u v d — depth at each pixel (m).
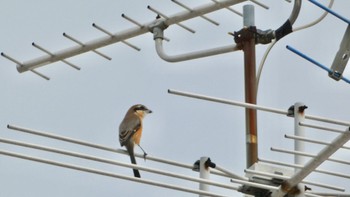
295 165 13.02
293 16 15.48
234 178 13.04
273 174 12.89
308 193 13.45
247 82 15.20
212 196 12.52
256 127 14.77
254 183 12.74
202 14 16.16
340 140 11.92
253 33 15.38
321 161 12.31
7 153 12.23
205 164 13.06
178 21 16.33
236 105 13.59
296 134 13.66
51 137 13.34
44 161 12.27
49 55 16.56
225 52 15.59
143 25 16.44
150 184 12.39
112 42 16.56
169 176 12.62
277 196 12.89
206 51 15.75
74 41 16.53
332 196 14.29
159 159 13.68
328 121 13.34
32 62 16.59
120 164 12.59
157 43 16.30
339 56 13.30
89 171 12.31
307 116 13.70
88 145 13.69
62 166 12.30
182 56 15.95
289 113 13.83
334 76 13.24
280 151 12.77
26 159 12.27
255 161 14.48
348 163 13.20
